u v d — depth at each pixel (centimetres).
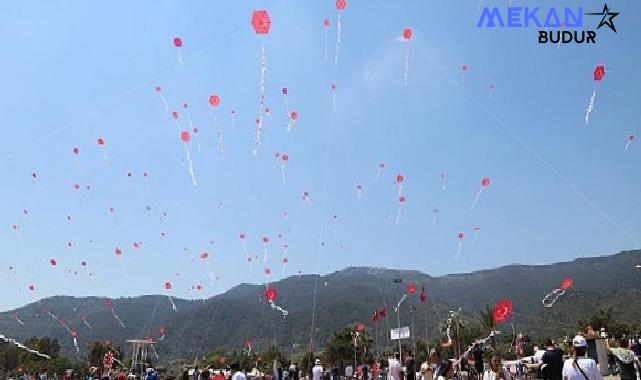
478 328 4466
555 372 1069
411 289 3622
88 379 2820
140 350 3406
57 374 3991
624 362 1040
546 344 1172
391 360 1712
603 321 4553
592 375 762
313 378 2208
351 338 5303
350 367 3034
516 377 1653
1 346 3956
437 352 1002
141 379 2589
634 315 7319
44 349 4359
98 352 4128
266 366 3844
